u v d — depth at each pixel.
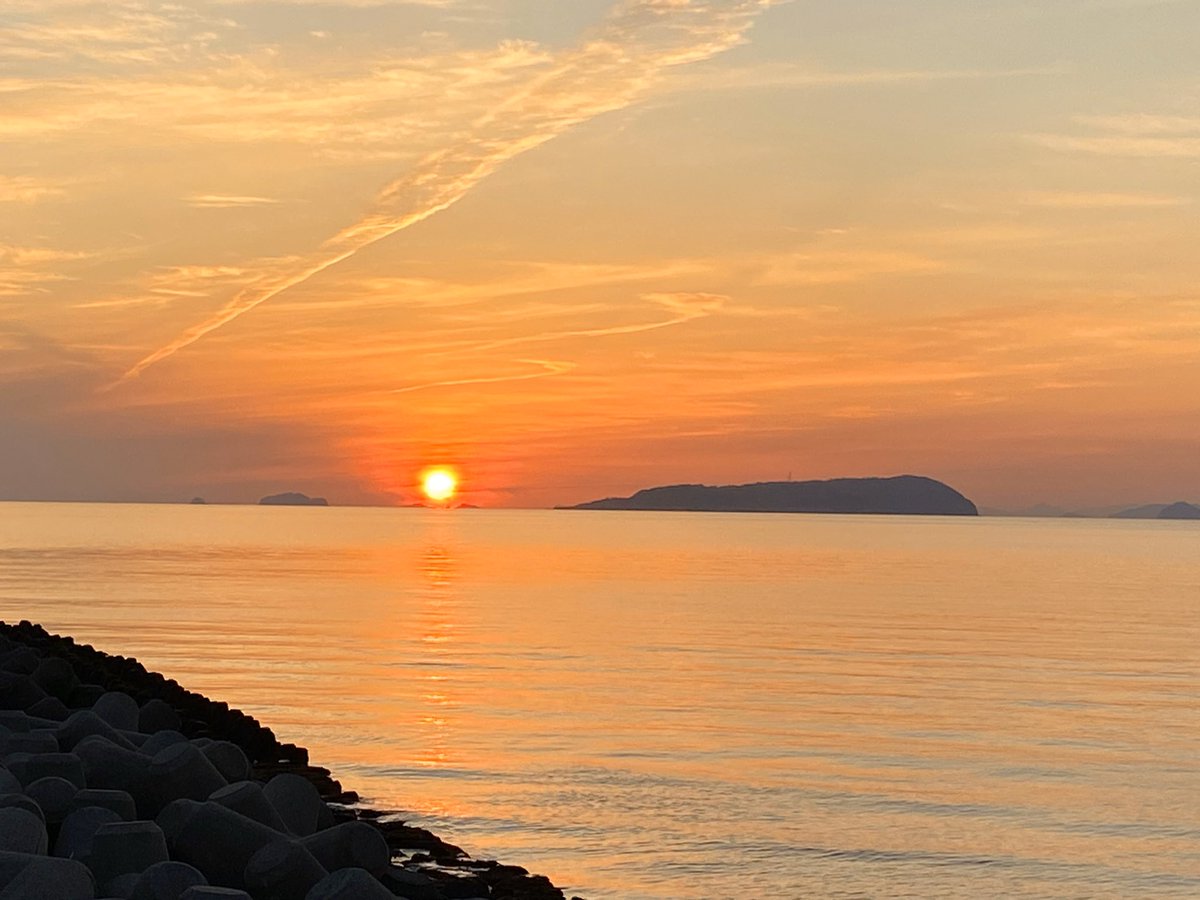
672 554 127.50
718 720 27.28
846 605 63.41
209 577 77.56
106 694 16.36
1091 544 190.12
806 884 15.77
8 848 9.33
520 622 50.44
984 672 37.72
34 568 85.75
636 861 16.36
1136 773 22.77
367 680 32.31
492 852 16.48
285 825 11.48
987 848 17.58
